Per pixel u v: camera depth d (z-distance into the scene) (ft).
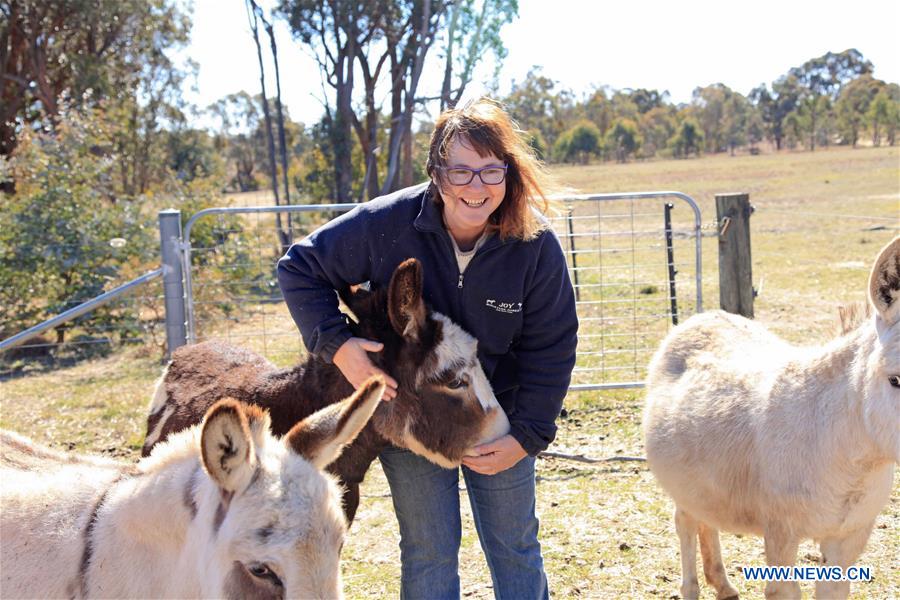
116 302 38.60
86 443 23.63
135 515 7.98
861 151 264.72
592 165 284.00
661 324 35.17
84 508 8.45
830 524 11.23
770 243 62.85
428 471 10.71
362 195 70.33
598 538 16.14
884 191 109.70
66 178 42.70
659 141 344.49
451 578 10.85
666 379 14.52
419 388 10.12
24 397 29.43
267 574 7.09
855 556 11.82
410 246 10.23
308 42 70.69
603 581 14.57
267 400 11.37
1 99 93.20
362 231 10.26
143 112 119.34
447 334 10.09
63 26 95.45
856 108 331.36
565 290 10.64
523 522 10.86
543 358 10.69
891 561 14.64
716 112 363.15
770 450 11.63
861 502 11.16
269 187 225.15
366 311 10.40
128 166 113.19
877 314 10.41
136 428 24.90
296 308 10.50
